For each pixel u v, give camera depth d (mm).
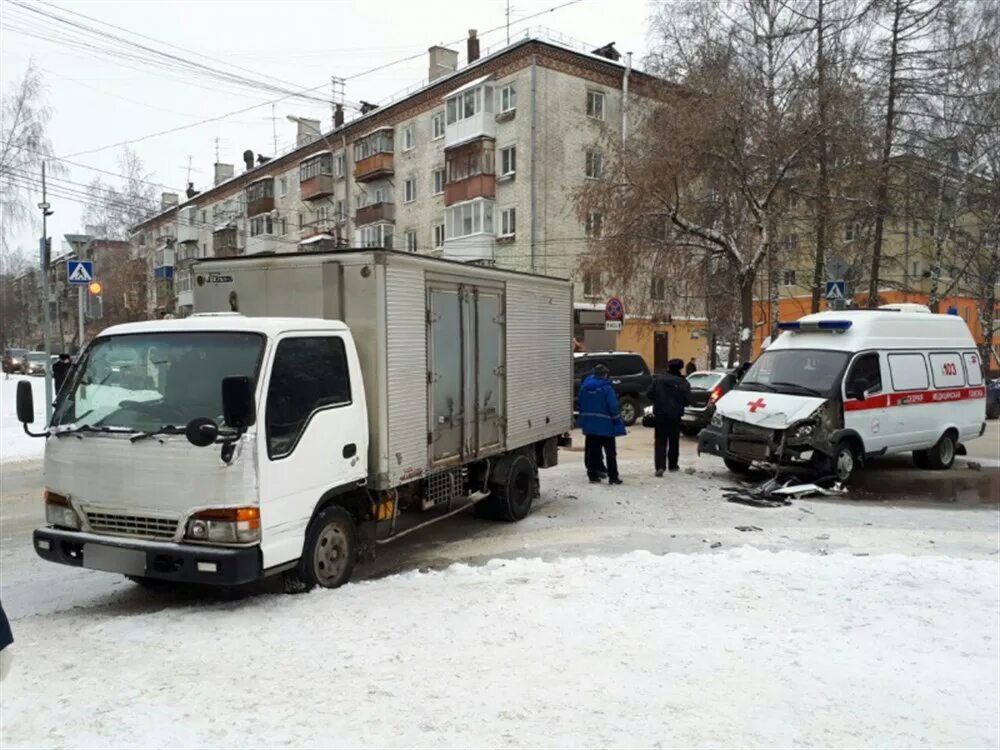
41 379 35875
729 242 19484
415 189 39188
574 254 32219
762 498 9797
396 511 6500
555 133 31953
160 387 5184
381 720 3252
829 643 4242
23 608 5621
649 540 7586
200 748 3006
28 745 3029
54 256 49531
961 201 27016
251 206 55188
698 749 3023
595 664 3908
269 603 5090
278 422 5070
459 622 4582
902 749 3059
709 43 21766
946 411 12367
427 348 6684
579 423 11016
